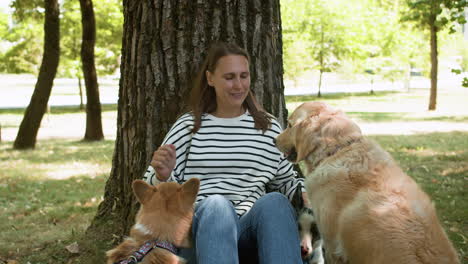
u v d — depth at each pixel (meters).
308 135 3.01
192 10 3.65
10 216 6.19
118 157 4.28
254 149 3.19
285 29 29.33
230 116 3.26
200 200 3.08
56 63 12.23
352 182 2.78
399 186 2.70
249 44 3.72
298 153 3.06
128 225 4.10
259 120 3.26
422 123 16.38
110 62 22.55
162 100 3.77
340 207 2.77
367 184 2.74
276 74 3.93
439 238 2.54
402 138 12.59
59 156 10.90
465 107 22.56
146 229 2.73
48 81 12.09
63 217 6.09
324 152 2.97
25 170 9.28
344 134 2.96
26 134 12.13
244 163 3.16
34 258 4.39
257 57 3.76
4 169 9.39
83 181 8.26
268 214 2.75
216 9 3.65
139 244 2.70
